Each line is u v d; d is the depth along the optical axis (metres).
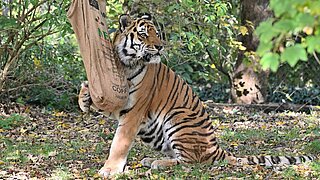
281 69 23.92
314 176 9.88
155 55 9.51
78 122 16.58
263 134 14.90
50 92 18.70
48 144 12.94
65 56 18.62
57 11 14.24
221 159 10.62
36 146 12.66
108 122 16.55
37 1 15.30
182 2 15.02
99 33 9.36
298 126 16.42
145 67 9.70
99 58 9.33
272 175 9.91
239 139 14.22
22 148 12.38
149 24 9.58
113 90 9.29
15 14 17.75
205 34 15.96
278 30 4.20
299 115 18.77
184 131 10.25
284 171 10.11
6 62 17.27
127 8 16.41
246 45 20.70
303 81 24.67
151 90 9.90
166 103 10.19
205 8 15.63
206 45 17.08
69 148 12.54
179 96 10.30
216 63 21.12
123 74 9.52
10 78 18.20
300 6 4.13
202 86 24.36
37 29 16.16
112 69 9.34
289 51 4.17
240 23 20.86
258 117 18.28
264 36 4.23
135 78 9.63
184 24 15.76
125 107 9.71
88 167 10.52
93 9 9.44
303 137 14.37
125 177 9.51
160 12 15.77
